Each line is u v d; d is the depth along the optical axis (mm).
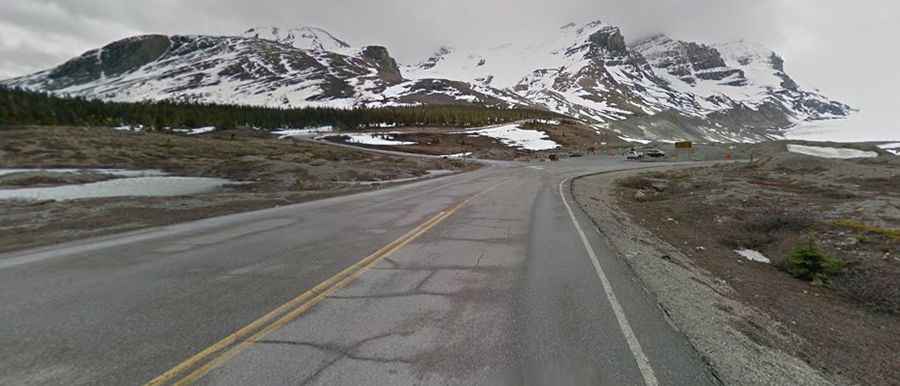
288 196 14688
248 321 3717
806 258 7004
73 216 10023
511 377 2852
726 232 10273
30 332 3471
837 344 4215
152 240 7258
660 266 6000
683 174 28328
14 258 5961
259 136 87312
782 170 23672
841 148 45219
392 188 18469
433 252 6430
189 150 49906
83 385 2738
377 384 2756
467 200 13742
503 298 4359
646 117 167875
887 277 6184
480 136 93062
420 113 119875
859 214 10422
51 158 38781
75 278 4977
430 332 3512
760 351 3508
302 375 2854
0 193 19969
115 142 49969
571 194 16469
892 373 3688
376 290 4582
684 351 3258
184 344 3279
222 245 6855
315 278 5027
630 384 2793
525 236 7801
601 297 4426
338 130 105875
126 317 3793
